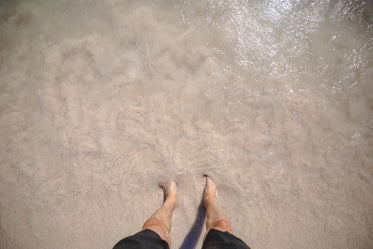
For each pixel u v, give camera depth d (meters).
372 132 1.62
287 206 1.66
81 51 1.63
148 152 1.64
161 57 1.63
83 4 1.64
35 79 1.63
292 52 1.63
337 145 1.64
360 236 1.65
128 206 1.67
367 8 1.60
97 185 1.66
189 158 1.64
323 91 1.63
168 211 1.44
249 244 1.65
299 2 1.64
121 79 1.64
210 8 1.64
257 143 1.64
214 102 1.63
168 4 1.64
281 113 1.63
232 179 1.64
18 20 1.63
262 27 1.64
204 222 1.63
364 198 1.65
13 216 1.69
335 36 1.62
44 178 1.66
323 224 1.66
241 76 1.63
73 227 1.69
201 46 1.63
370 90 1.61
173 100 1.63
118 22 1.63
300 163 1.64
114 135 1.64
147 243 1.07
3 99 1.63
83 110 1.64
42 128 1.65
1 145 1.65
